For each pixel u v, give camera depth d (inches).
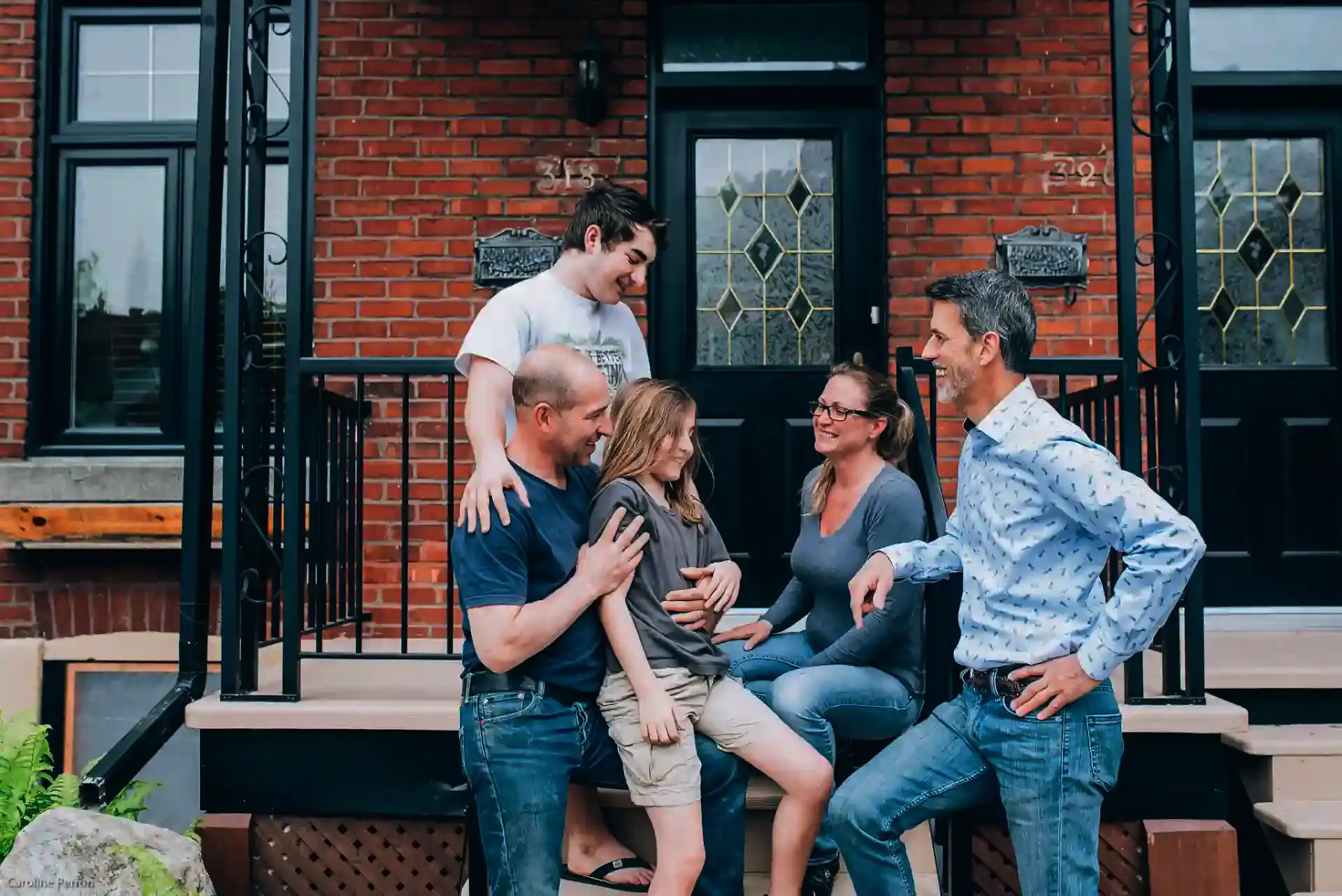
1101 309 163.2
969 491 79.1
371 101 165.2
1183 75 112.3
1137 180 164.9
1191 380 111.0
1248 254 170.6
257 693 111.2
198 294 115.1
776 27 171.5
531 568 81.4
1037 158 164.9
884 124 166.9
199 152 115.3
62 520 152.2
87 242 169.0
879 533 95.4
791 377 170.6
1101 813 105.4
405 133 165.0
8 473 155.7
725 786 87.7
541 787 79.5
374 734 108.0
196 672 115.0
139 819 159.2
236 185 112.7
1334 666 122.2
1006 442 75.4
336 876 110.1
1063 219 164.6
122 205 169.5
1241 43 171.3
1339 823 100.0
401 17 165.8
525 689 80.0
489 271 162.9
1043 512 74.8
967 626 79.0
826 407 98.4
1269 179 171.2
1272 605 165.5
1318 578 166.1
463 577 79.1
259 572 117.0
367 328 163.6
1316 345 169.8
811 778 84.7
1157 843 103.3
